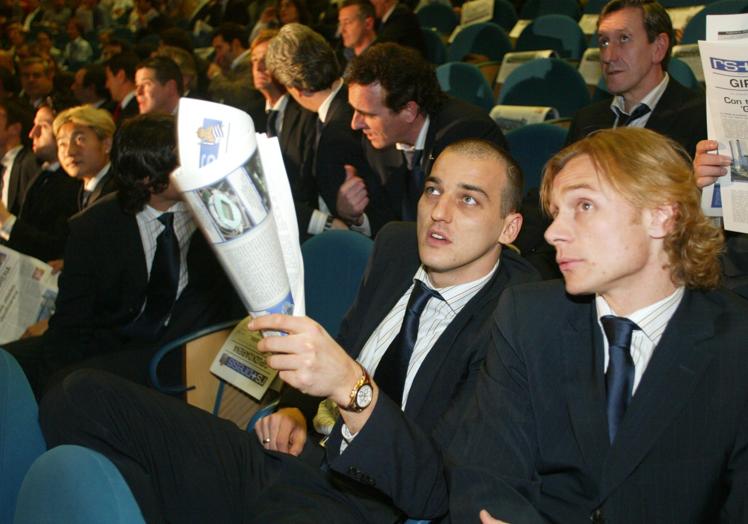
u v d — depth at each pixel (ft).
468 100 15.78
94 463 3.95
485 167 6.29
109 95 20.56
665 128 9.68
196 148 3.22
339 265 8.28
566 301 5.31
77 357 9.07
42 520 4.11
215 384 8.36
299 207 10.53
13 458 5.60
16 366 5.74
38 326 10.25
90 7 35.06
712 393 4.76
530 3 20.97
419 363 6.37
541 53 15.96
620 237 4.74
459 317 6.29
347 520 5.93
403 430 5.17
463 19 22.39
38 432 5.79
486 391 5.35
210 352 8.34
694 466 4.75
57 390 6.10
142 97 15.31
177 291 8.98
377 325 6.89
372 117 10.07
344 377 4.74
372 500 6.08
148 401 6.16
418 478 5.23
